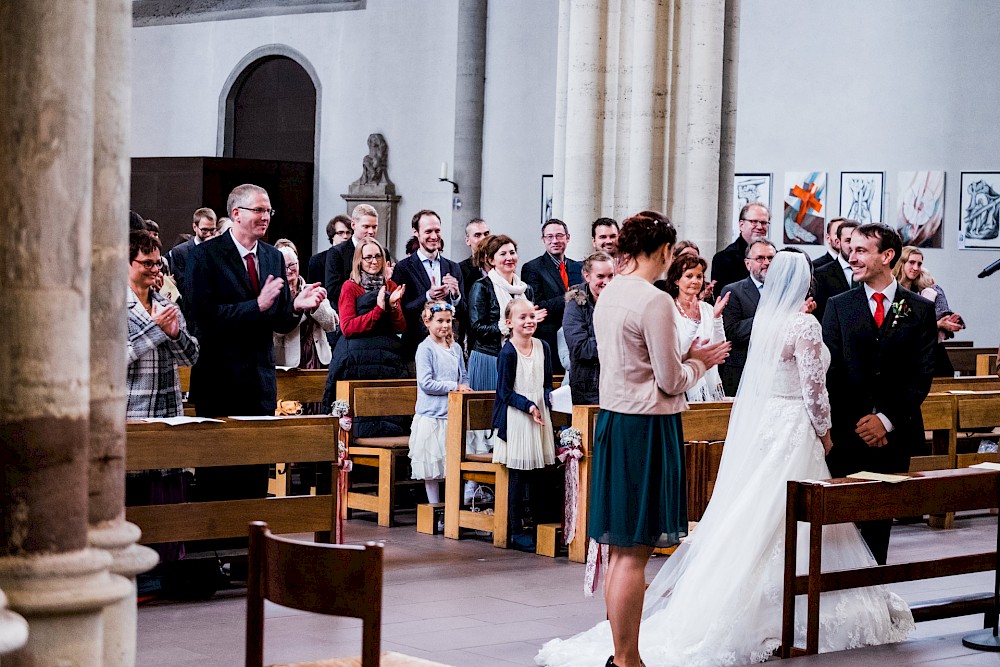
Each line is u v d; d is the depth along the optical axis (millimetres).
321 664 3746
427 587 6961
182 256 10758
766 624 5688
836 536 6008
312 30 19656
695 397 8398
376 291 9078
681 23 11398
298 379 9305
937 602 6211
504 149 17859
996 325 14391
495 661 5547
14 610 3143
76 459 3262
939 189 14719
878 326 6449
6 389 3182
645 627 5742
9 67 3160
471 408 8398
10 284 3174
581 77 11547
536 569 7477
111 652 3434
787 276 5953
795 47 15789
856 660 5551
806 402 5797
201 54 20906
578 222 11633
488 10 17953
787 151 15883
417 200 18625
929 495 5836
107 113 3527
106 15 3523
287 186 19438
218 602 6500
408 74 18672
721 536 5766
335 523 6660
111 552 3498
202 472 6918
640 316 4906
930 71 14805
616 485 4961
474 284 9070
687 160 11469
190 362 6539
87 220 3275
